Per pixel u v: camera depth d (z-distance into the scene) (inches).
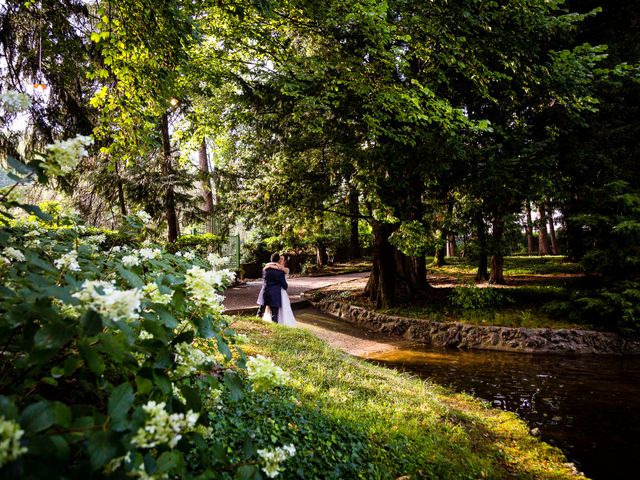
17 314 56.6
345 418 165.3
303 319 543.8
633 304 409.7
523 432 222.8
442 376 341.1
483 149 398.3
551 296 515.8
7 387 60.2
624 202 417.1
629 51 468.4
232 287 689.6
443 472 150.8
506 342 434.0
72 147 62.4
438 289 615.2
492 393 298.0
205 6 223.9
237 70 431.8
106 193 554.6
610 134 448.1
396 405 203.2
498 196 418.3
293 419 143.9
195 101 445.7
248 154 572.1
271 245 856.9
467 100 456.4
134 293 59.0
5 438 40.6
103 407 72.2
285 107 454.6
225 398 137.6
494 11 327.9
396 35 269.3
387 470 138.1
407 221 446.3
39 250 93.8
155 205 555.2
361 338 476.7
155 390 63.7
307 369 225.6
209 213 659.4
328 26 268.4
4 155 247.4
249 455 69.4
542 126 457.1
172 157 584.7
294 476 114.0
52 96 255.3
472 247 498.9
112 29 203.5
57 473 43.9
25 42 232.8
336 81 289.1
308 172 512.4
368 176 438.6
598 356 400.5
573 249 503.5
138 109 221.3
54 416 46.3
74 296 56.0
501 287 587.8
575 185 471.2
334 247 1066.7
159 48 211.6
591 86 392.5
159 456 56.7
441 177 435.2
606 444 215.5
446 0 292.4
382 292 555.8
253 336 283.7
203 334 72.8
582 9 490.6
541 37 383.6
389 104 268.7
